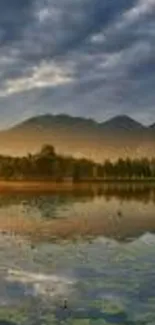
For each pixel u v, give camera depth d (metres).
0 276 16.73
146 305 14.29
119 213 26.33
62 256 19.50
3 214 25.94
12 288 15.60
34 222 24.56
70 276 16.69
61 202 28.17
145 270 17.53
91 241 22.47
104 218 25.64
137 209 26.86
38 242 21.83
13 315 13.45
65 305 14.18
